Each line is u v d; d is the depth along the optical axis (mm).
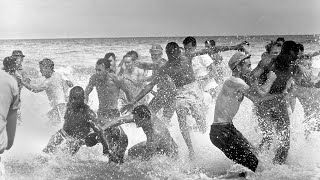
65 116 5293
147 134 5188
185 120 5652
